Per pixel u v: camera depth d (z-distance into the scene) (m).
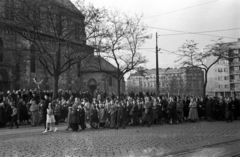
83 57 34.94
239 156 10.94
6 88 43.16
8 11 32.53
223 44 44.28
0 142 15.27
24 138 16.91
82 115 22.17
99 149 12.71
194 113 28.78
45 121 22.50
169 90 120.88
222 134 18.11
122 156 11.09
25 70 46.31
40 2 31.12
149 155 11.23
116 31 35.88
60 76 54.16
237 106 31.44
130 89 126.31
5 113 24.12
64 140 15.84
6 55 43.06
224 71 103.12
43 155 11.43
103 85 58.41
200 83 125.12
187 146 13.39
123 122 23.06
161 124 26.56
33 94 30.47
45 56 33.75
